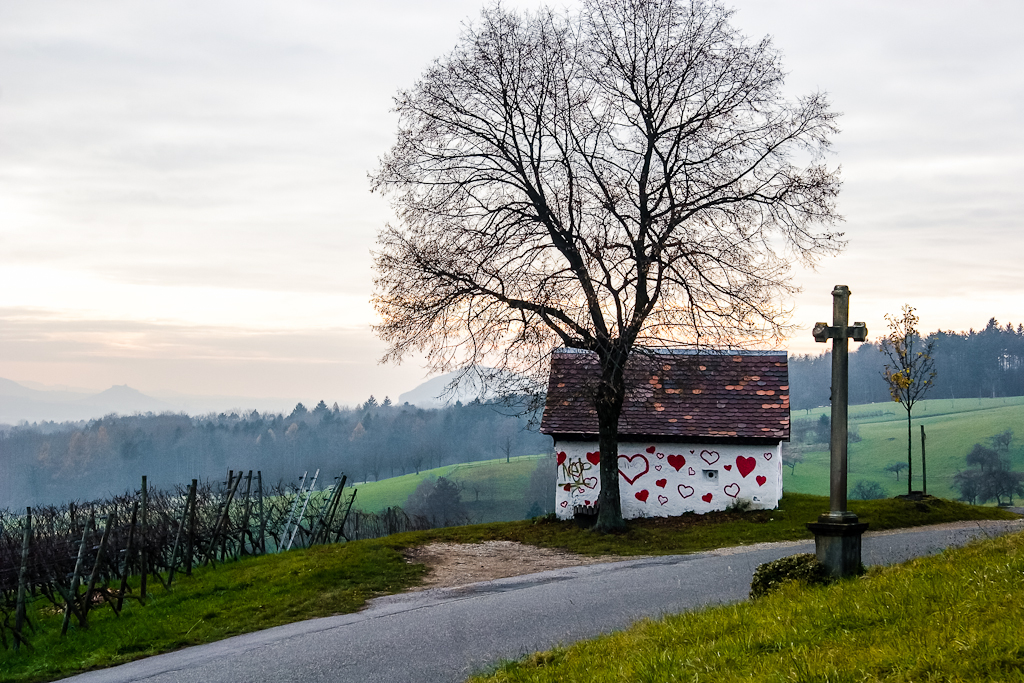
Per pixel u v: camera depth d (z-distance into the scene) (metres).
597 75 24.84
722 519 26.84
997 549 10.84
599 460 27.84
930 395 179.00
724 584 15.98
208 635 16.16
